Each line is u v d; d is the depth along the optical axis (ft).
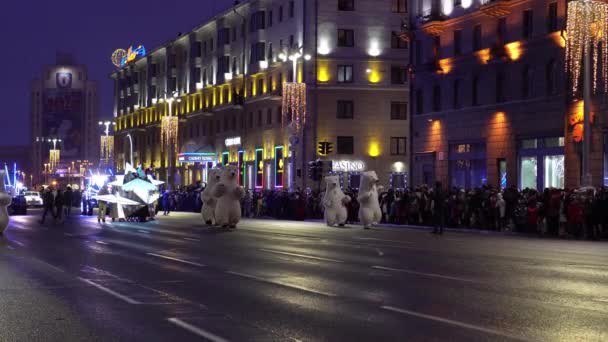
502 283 53.06
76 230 126.93
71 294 48.96
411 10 202.69
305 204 174.19
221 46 308.40
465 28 182.91
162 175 373.61
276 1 268.00
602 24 129.49
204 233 116.06
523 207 118.32
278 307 42.93
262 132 276.41
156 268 64.44
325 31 246.68
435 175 194.18
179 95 356.79
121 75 446.19
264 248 85.46
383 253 78.54
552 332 34.99
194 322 38.50
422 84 199.41
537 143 162.20
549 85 157.79
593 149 145.48
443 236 110.73
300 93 244.63
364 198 132.98
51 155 648.38
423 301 44.70
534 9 161.48
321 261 69.67
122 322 38.70
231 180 127.85
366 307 42.60
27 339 34.65
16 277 58.39
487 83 176.35
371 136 247.70
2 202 110.52
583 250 84.79
